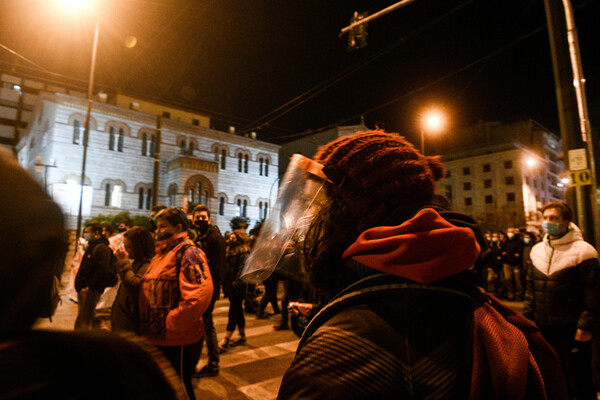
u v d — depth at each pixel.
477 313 0.73
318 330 0.68
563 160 5.43
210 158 39.00
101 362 0.55
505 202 47.47
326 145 0.94
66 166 30.84
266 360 4.89
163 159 36.44
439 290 0.69
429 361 0.62
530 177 48.94
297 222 0.94
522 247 9.53
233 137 40.75
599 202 5.20
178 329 2.47
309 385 0.60
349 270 0.79
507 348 0.67
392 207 0.80
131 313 2.63
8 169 0.50
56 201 0.56
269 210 1.04
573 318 3.10
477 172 50.38
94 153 32.41
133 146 34.84
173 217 2.74
